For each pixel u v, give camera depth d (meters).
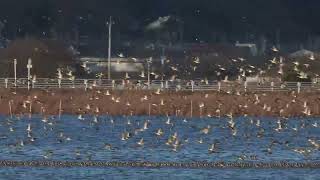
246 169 80.62
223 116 123.56
